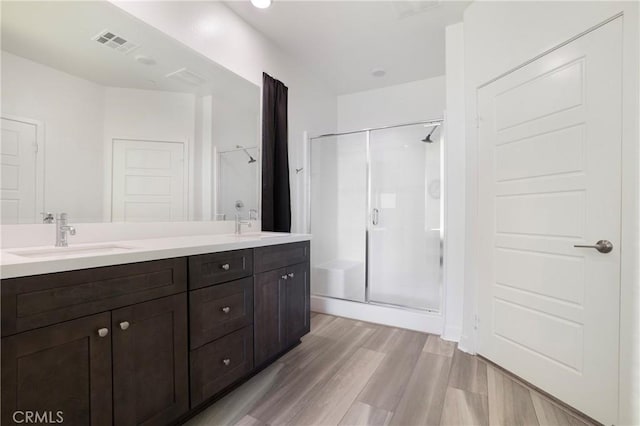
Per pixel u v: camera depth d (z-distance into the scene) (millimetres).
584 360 1473
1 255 1082
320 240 3615
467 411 1496
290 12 2322
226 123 2287
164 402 1252
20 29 1326
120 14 1615
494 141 1983
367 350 2186
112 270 1081
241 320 1664
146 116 1800
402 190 3551
